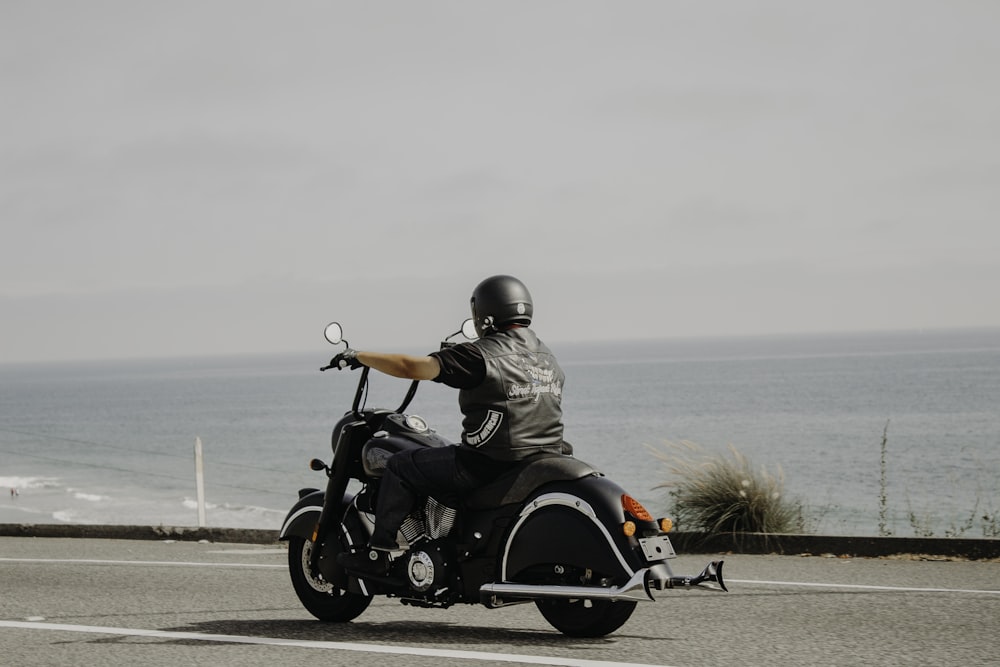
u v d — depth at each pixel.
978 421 83.38
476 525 6.35
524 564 6.17
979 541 10.21
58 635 6.68
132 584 8.90
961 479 44.25
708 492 11.87
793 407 112.94
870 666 5.72
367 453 6.71
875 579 8.95
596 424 96.62
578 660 5.80
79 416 162.62
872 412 100.06
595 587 5.93
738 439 72.62
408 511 6.47
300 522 7.13
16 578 9.27
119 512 39.53
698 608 7.61
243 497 44.94
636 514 6.03
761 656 5.96
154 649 6.23
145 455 83.12
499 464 6.30
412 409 131.75
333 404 172.88
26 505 43.66
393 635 6.62
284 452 81.38
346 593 7.08
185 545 11.91
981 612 7.39
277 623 7.10
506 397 6.26
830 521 27.30
